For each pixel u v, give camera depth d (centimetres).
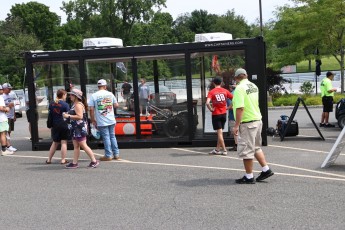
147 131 1255
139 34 6600
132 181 846
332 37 2736
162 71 1236
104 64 1255
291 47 2858
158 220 611
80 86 1257
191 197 719
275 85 2781
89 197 743
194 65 1213
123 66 1249
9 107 1293
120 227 588
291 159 1009
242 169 916
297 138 1314
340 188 745
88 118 1248
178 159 1057
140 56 1230
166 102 1243
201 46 1198
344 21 2561
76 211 668
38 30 7725
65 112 1030
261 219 599
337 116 1484
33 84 1276
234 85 1182
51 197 753
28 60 1267
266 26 3469
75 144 984
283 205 658
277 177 835
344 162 965
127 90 1259
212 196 720
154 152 1172
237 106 761
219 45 1188
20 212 673
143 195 743
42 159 1134
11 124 1293
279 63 2909
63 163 1039
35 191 798
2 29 6012
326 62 6688
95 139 1272
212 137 1220
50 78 1277
